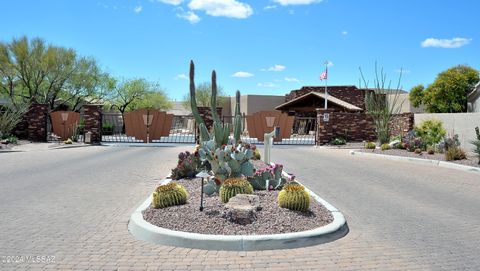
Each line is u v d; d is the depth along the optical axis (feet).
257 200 24.08
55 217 25.17
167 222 21.74
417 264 17.97
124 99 164.25
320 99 143.23
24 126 88.38
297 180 40.47
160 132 94.89
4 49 115.14
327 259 18.39
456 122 67.31
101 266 17.29
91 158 59.11
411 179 42.01
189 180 35.96
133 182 38.09
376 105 82.12
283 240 19.69
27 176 41.16
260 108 186.39
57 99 135.74
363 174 45.19
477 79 144.56
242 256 18.58
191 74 39.52
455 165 50.60
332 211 25.04
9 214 25.81
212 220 21.80
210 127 94.79
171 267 17.22
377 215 26.81
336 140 87.86
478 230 23.45
